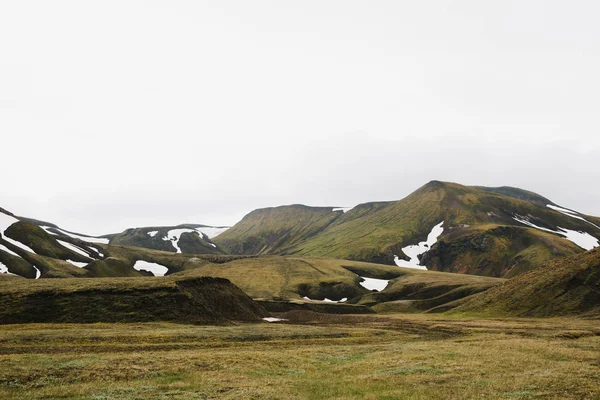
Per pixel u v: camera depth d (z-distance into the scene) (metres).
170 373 30.98
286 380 29.25
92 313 72.19
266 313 109.88
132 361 34.06
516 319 87.06
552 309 90.75
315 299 185.12
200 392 25.20
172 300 78.06
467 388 25.61
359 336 64.25
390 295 179.00
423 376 30.23
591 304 87.88
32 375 28.19
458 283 177.25
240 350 45.25
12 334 48.47
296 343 53.75
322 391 25.81
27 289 79.31
